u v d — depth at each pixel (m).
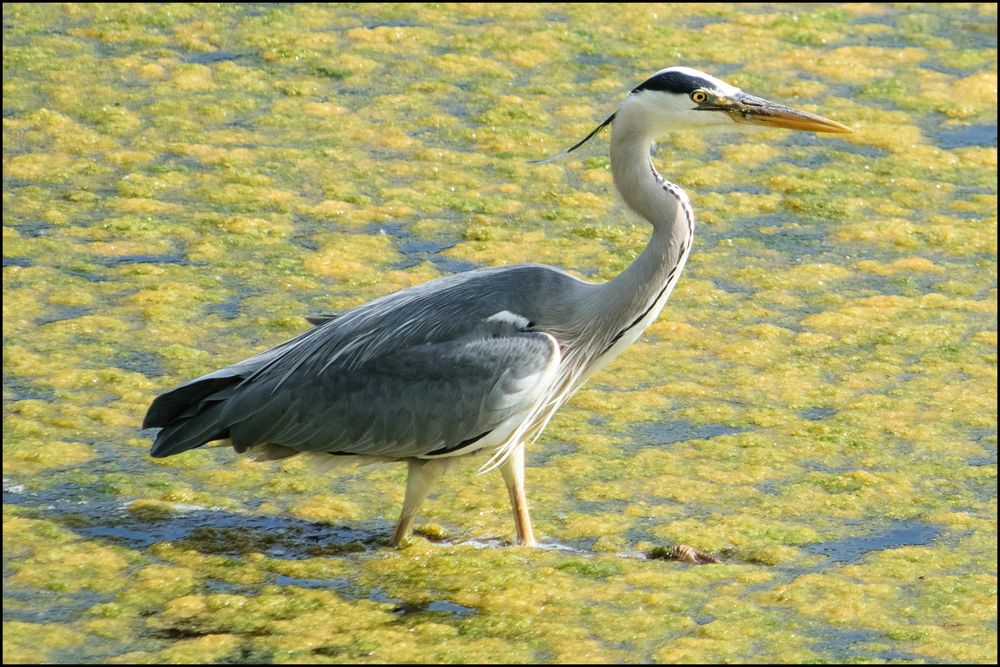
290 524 10.76
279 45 21.08
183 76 19.88
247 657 8.76
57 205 16.23
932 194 17.50
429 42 21.55
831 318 14.56
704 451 12.09
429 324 10.23
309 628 9.16
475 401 10.02
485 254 15.57
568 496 11.34
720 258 15.82
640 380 13.34
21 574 9.68
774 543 10.59
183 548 10.23
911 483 11.59
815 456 12.02
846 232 16.52
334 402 10.13
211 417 10.25
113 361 13.09
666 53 21.33
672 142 18.81
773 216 16.84
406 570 10.04
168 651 8.77
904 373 13.52
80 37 21.00
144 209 16.27
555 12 23.02
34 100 18.81
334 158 17.81
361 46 21.23
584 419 12.63
